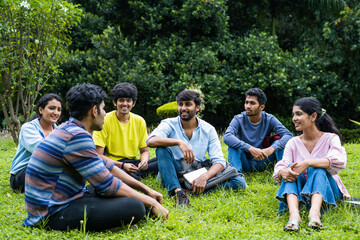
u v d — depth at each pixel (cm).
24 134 413
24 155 417
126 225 290
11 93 793
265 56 1177
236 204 355
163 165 391
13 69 792
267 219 328
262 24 1444
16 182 409
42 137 423
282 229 290
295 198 312
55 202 274
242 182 410
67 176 276
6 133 1086
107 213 279
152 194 315
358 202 333
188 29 1231
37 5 739
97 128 289
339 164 329
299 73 1213
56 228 276
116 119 474
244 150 467
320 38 1349
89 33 1258
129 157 482
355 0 1316
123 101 465
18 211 328
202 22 1202
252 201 374
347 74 1355
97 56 1203
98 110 282
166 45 1218
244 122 511
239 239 266
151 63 1199
